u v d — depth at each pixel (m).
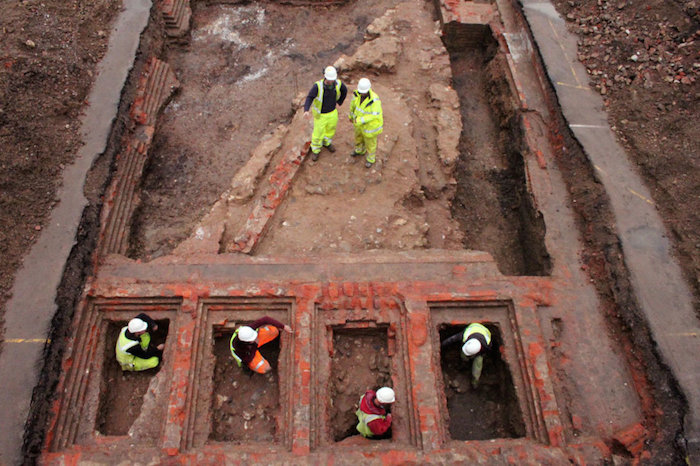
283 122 8.84
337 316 5.85
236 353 5.42
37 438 4.93
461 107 9.49
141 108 8.09
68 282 5.83
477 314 6.01
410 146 7.86
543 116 8.05
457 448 5.15
